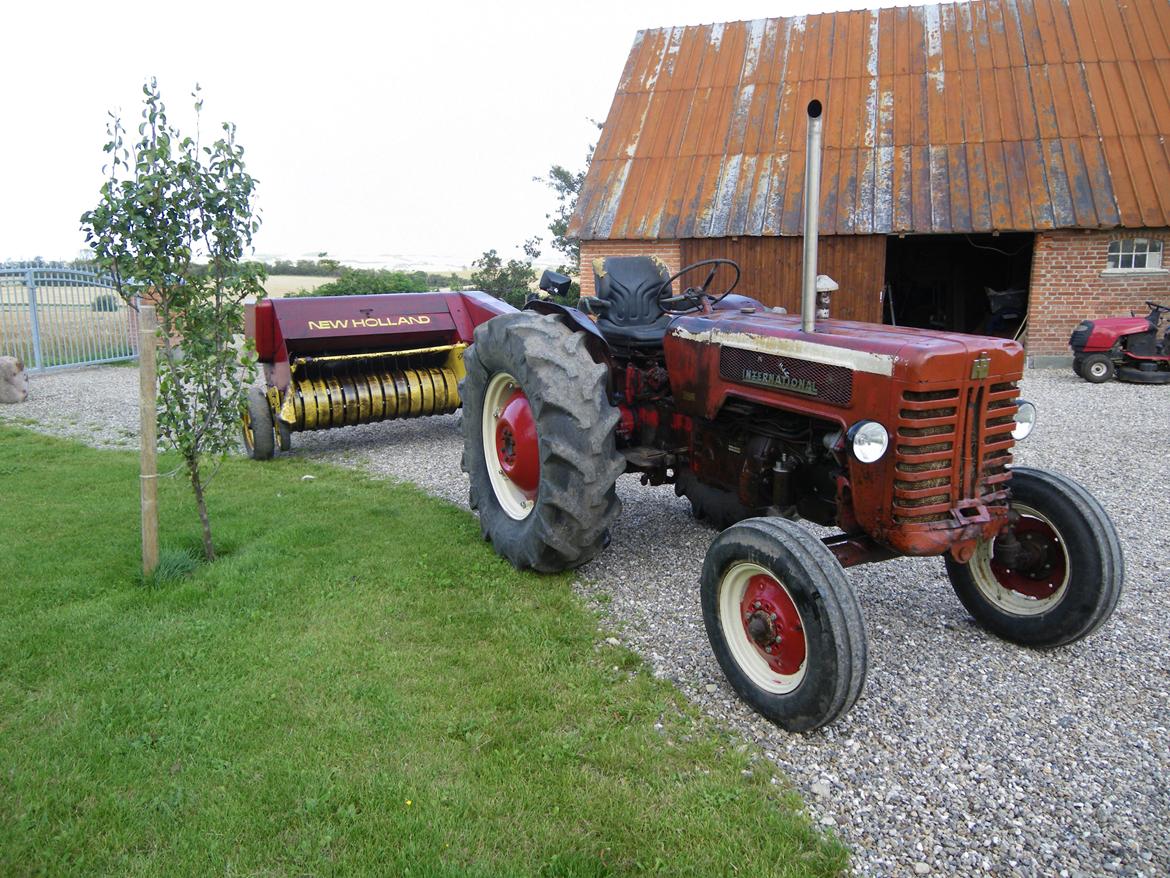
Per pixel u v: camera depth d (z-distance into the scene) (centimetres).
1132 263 1209
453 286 2452
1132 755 283
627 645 363
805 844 241
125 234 407
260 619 379
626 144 1449
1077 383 1084
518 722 298
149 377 419
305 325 698
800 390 339
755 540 299
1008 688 327
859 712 311
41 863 229
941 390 298
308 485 625
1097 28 1359
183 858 232
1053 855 238
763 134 1392
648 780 268
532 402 409
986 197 1208
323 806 250
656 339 458
